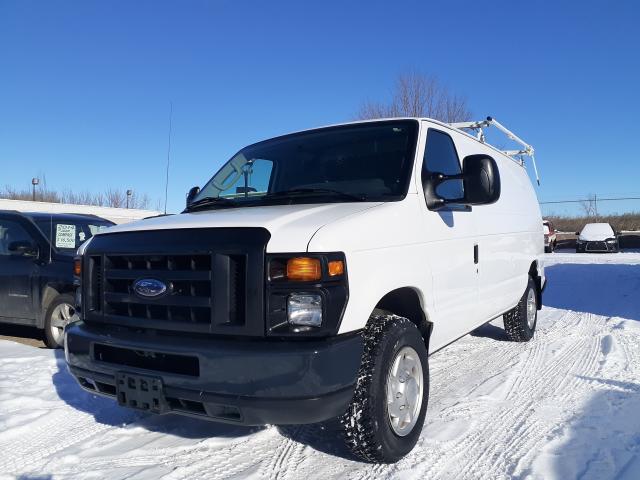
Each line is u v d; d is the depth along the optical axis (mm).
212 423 4051
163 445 3658
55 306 6430
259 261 2775
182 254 2947
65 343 3469
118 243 3264
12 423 4062
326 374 2678
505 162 6305
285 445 3631
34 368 5535
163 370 2957
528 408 4273
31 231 6754
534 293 7023
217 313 2826
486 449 3508
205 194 4555
